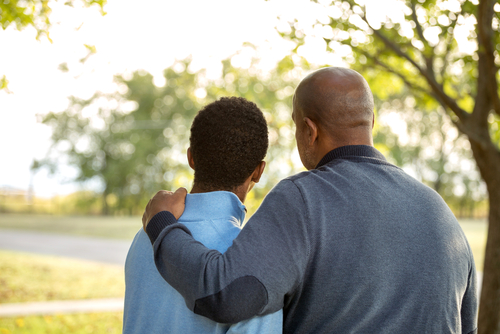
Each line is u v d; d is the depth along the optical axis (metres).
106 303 7.44
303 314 1.13
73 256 13.77
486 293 3.89
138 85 41.91
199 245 1.13
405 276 1.14
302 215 1.12
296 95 1.40
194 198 1.25
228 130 1.25
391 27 4.38
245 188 1.33
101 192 44.91
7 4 3.96
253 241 1.08
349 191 1.18
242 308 1.03
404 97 19.98
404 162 38.31
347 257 1.11
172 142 42.19
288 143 6.07
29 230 24.64
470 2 3.61
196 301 1.06
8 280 8.91
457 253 1.22
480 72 3.91
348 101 1.30
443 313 1.17
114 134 43.00
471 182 43.94
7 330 5.57
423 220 1.20
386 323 1.12
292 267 1.07
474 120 3.89
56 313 6.58
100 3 4.18
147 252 1.26
